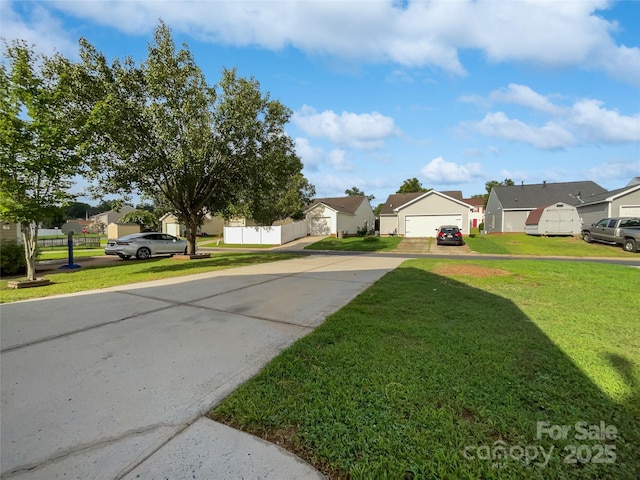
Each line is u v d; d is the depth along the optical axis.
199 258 15.28
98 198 12.88
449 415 2.27
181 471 1.84
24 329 4.39
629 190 20.47
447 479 1.75
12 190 7.70
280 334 4.12
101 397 2.64
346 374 2.91
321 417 2.29
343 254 18.08
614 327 4.15
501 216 29.86
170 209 16.61
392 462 1.86
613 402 2.44
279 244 27.92
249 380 2.88
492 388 2.63
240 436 2.14
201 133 12.48
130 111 12.17
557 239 21.78
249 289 7.07
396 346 3.55
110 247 16.09
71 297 6.47
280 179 16.27
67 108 9.41
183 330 4.30
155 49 12.52
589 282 7.36
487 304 5.41
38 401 2.58
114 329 4.37
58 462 1.92
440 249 20.12
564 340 3.68
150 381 2.90
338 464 1.87
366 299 5.82
